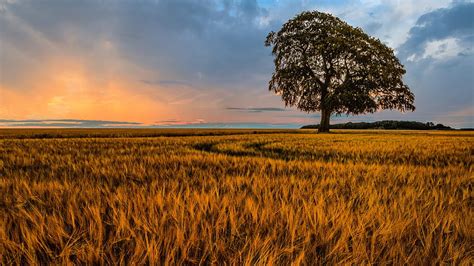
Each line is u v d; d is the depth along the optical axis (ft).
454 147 34.04
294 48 128.77
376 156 25.40
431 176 14.29
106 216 7.40
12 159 20.39
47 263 5.17
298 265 4.75
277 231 6.39
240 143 43.11
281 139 56.44
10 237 6.25
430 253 5.45
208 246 5.50
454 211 7.57
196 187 10.97
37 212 7.21
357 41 119.96
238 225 6.66
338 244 5.51
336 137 68.23
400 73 121.19
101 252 5.27
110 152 26.14
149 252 5.08
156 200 8.34
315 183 12.03
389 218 7.08
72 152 26.20
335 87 119.96
